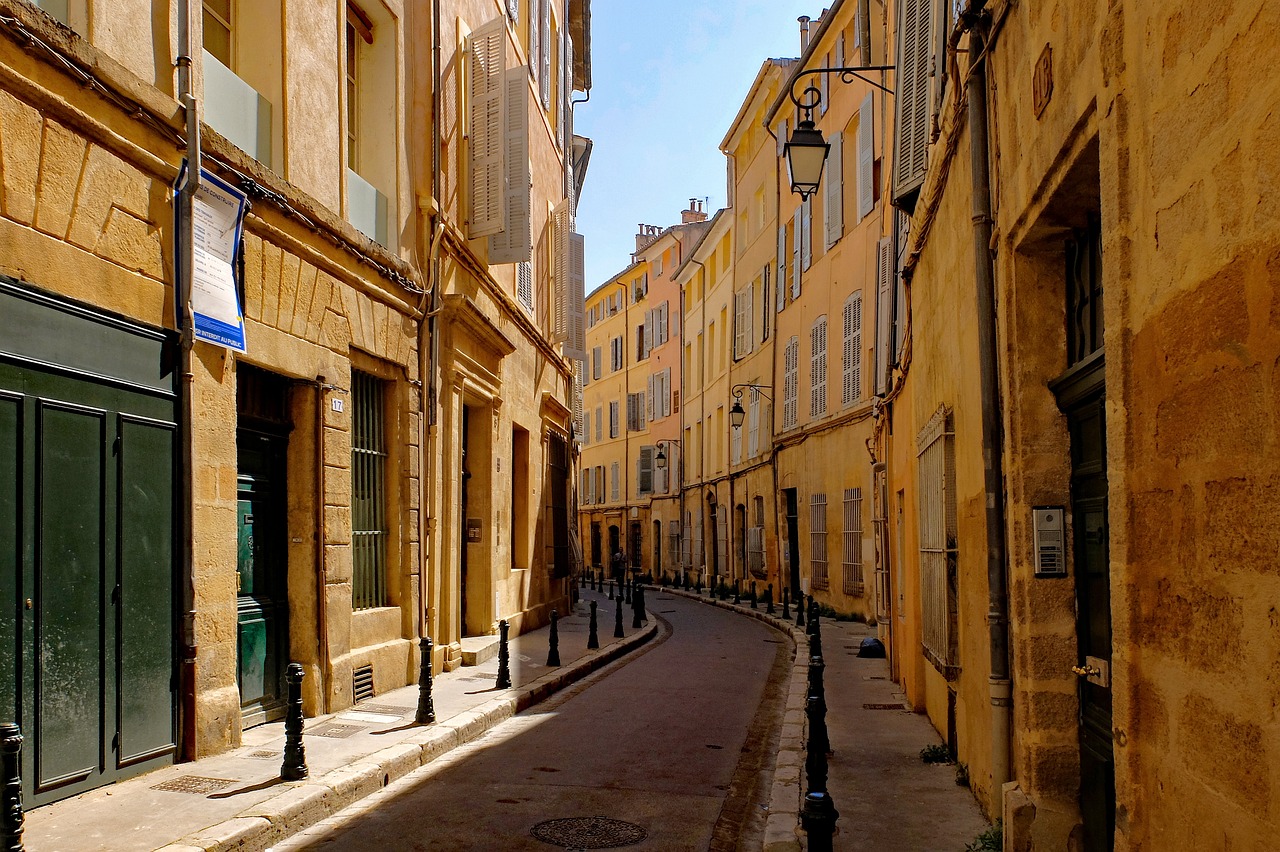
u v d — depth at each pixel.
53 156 6.50
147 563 7.41
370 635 11.37
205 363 8.10
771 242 30.08
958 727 7.76
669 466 43.56
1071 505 5.32
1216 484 2.75
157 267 7.56
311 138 10.34
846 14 22.48
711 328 38.69
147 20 7.55
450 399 13.96
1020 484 5.38
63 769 6.57
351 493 11.11
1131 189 3.39
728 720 10.89
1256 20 2.47
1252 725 2.54
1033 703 5.25
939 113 7.91
